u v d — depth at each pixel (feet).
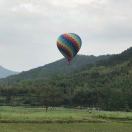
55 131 252.42
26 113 378.73
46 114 364.58
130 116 394.73
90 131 260.21
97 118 372.79
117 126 304.91
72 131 256.11
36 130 254.06
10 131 241.35
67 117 347.97
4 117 325.83
